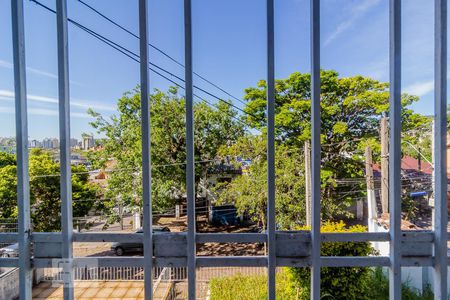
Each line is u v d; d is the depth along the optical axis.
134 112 12.22
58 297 5.21
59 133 1.31
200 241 1.32
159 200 11.91
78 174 11.04
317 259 1.27
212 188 13.19
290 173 9.78
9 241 1.33
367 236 1.29
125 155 11.72
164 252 1.31
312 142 1.27
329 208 10.74
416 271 4.88
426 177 8.52
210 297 6.42
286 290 5.24
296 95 11.99
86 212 11.08
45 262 1.31
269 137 1.29
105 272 7.61
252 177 10.64
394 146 1.27
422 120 9.86
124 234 1.33
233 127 13.16
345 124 11.03
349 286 4.25
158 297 5.57
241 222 14.15
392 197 1.27
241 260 1.31
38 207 9.18
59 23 1.31
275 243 1.29
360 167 11.52
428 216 9.56
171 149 12.64
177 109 12.27
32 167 8.98
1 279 4.70
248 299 5.94
